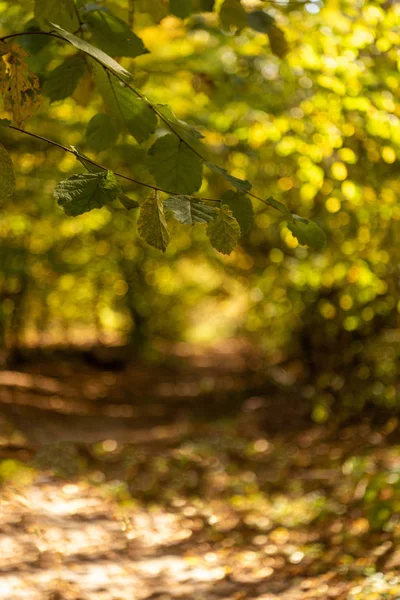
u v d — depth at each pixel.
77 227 14.83
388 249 9.07
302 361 14.63
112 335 27.83
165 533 7.09
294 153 7.70
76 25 2.60
